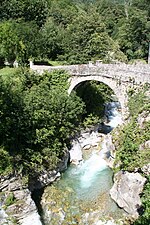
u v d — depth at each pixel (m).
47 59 45.81
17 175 24.42
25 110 27.39
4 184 23.44
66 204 24.75
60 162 29.23
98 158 32.06
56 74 34.53
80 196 25.80
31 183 26.19
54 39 46.88
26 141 26.81
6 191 23.39
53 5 67.62
